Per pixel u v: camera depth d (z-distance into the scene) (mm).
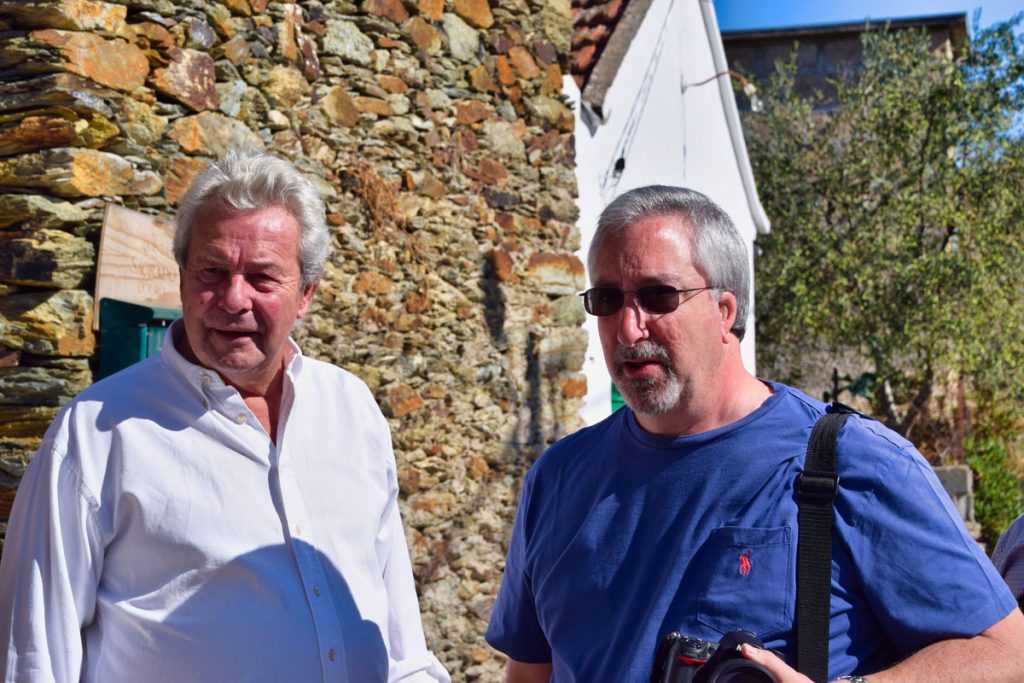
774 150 12164
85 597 1950
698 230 2012
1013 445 11758
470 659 4938
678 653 1727
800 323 11734
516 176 5449
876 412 11961
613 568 2031
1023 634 1770
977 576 1784
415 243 4789
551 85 5707
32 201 3123
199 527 2004
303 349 4223
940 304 10898
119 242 3250
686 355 1975
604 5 7219
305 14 4305
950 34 13602
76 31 3221
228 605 2002
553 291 5609
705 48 8656
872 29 13422
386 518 2387
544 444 5477
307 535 2129
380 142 4645
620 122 6941
